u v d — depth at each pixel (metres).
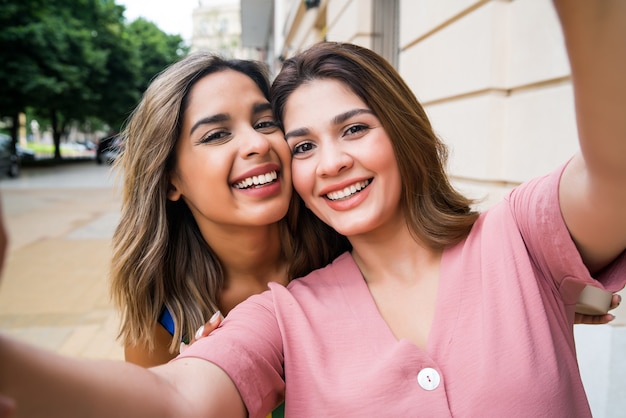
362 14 5.26
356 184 1.24
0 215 0.49
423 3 3.76
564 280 1.07
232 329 1.09
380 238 1.28
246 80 1.53
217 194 1.45
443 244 1.24
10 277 5.23
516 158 2.80
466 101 3.16
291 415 1.03
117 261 1.62
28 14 21.12
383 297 1.24
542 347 1.01
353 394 1.00
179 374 0.91
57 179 17.92
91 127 45.81
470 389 0.98
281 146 1.46
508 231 1.15
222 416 0.90
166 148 1.50
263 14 19.11
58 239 7.21
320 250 1.64
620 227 0.92
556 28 2.49
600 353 2.13
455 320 1.08
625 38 0.68
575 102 0.78
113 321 3.96
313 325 1.14
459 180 3.25
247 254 1.63
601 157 0.81
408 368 1.01
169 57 35.12
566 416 0.97
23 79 20.33
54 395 0.62
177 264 1.65
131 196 1.60
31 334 3.69
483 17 2.95
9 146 18.08
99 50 25.44
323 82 1.28
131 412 0.72
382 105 1.24
